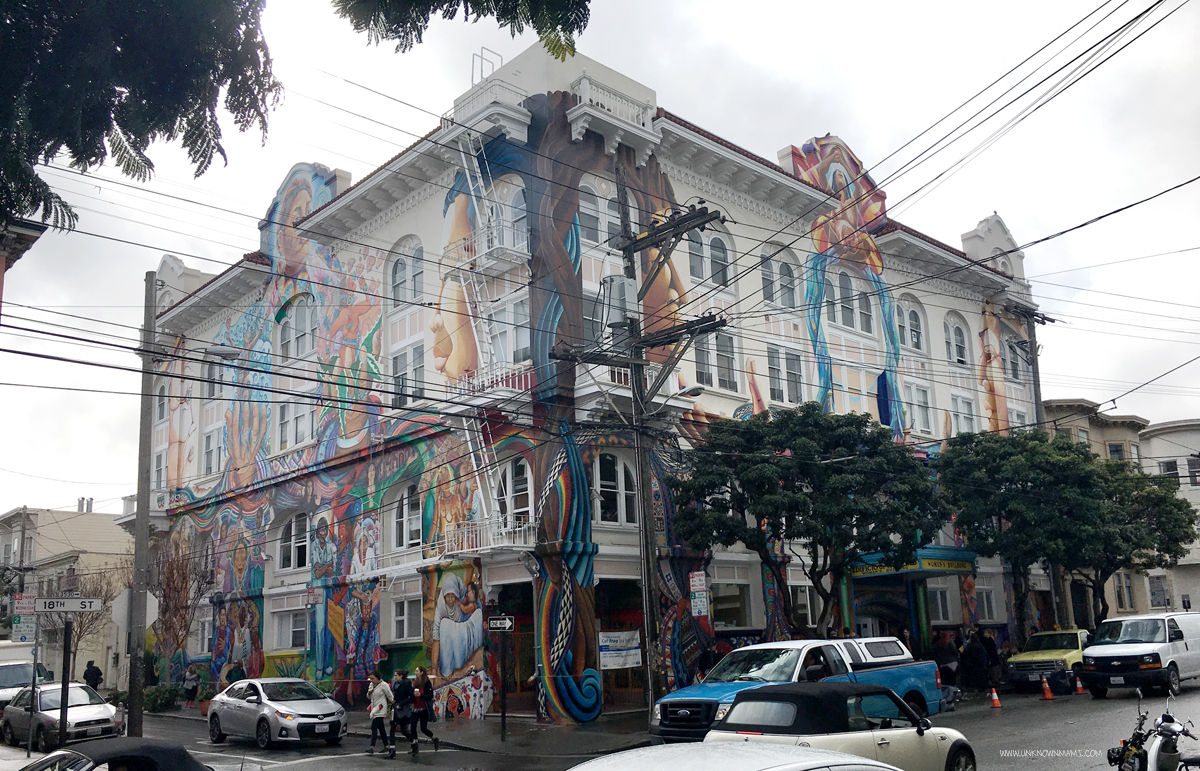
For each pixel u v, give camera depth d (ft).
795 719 35.35
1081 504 106.42
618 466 87.97
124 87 27.91
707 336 98.32
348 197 107.34
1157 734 37.73
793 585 101.50
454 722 83.92
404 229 104.32
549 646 79.61
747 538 82.38
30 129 26.32
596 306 87.56
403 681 67.77
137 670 67.72
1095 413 160.86
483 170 93.71
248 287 129.18
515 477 88.43
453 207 97.50
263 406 124.06
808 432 84.84
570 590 80.23
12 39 26.03
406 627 97.04
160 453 147.54
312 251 118.32
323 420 112.57
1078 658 91.50
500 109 87.97
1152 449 190.80
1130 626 81.97
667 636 85.97
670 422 87.35
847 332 117.29
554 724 77.61
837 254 117.08
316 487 112.68
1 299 54.95
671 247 72.74
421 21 27.76
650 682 66.64
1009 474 106.73
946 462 110.73
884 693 37.83
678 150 98.02
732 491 83.35
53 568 182.39
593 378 78.59
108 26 26.61
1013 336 149.28
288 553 119.03
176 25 27.22
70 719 73.41
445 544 91.91
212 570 126.52
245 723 75.25
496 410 86.22
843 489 81.97
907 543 86.07
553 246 86.12
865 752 35.14
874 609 111.04
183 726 97.14
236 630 122.93
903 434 121.49
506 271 90.89
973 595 127.85
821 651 55.06
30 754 68.64
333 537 108.88
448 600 90.68
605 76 94.99
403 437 99.60
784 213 110.93
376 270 107.86
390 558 100.42
